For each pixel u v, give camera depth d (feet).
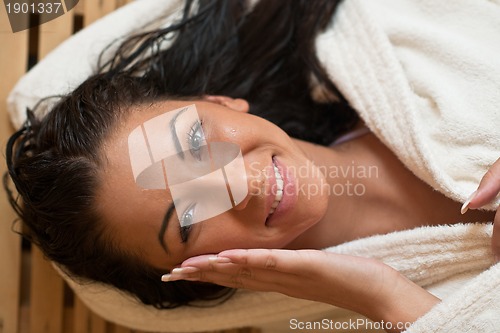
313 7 3.11
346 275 2.45
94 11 3.32
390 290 2.44
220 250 2.53
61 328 3.30
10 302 3.24
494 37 2.75
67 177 2.50
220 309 3.12
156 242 2.52
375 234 2.86
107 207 2.49
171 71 3.11
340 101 3.11
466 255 2.56
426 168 2.62
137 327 3.24
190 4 3.22
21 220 3.07
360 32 2.92
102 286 3.02
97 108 2.57
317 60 3.07
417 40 2.85
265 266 2.44
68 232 2.64
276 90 3.22
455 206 2.73
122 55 3.14
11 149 2.85
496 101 2.59
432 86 2.73
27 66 3.31
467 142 2.60
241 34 3.22
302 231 2.62
